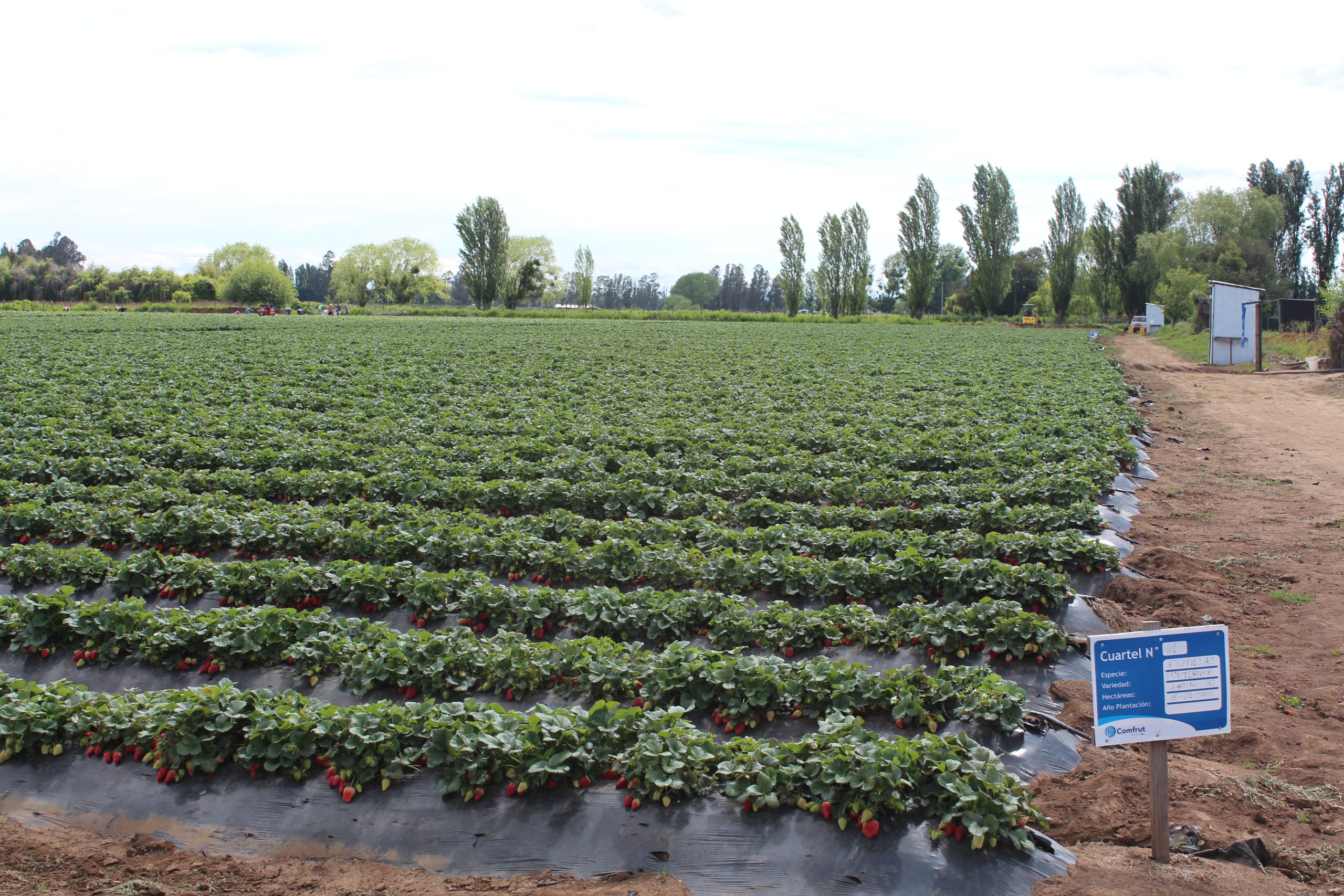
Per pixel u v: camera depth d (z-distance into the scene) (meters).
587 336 58.84
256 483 17.83
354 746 8.25
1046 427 23.23
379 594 12.32
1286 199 99.38
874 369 38.56
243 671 10.68
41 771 8.69
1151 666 6.42
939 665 10.48
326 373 35.94
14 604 11.41
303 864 7.56
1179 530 16.42
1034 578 12.04
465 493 17.14
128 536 15.16
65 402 26.92
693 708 9.20
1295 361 43.53
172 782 8.47
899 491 17.16
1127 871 6.96
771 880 7.08
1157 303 88.69
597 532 14.93
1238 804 7.89
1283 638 11.50
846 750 7.64
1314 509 17.55
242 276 117.19
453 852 7.59
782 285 104.94
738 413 26.64
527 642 10.33
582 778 8.12
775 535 14.07
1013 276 132.62
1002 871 7.00
